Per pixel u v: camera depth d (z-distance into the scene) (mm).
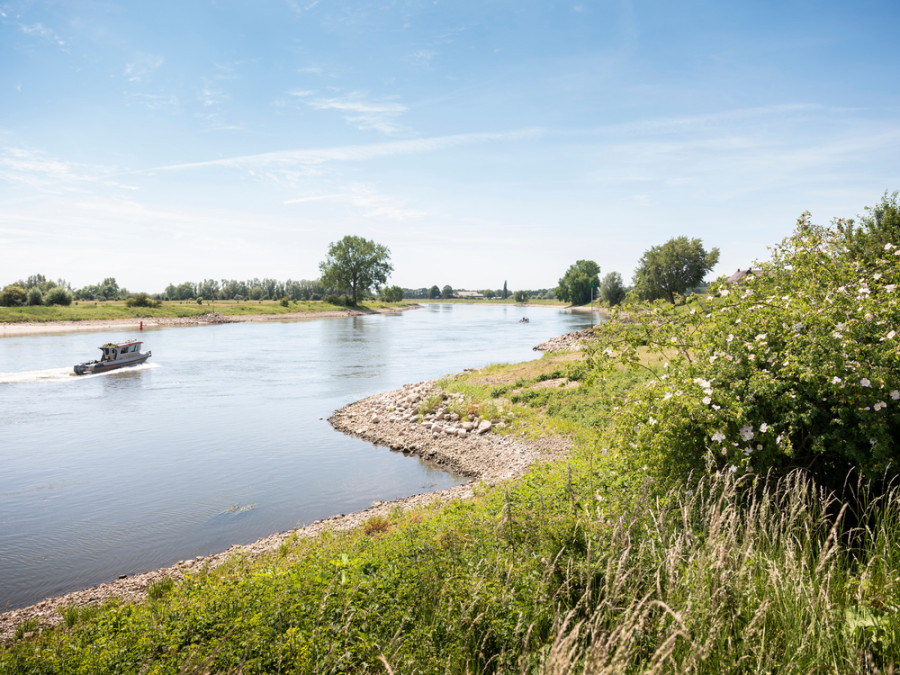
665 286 84938
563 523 5777
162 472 16578
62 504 13961
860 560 4570
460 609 4609
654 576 4379
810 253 7078
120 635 5480
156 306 102250
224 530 12281
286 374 36750
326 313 123125
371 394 29547
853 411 5301
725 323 6863
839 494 5480
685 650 3559
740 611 3709
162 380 34438
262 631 4793
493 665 4117
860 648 3457
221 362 42969
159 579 9656
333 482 15570
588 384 8070
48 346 52719
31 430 22031
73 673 4824
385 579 5660
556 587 4664
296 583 5855
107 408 26266
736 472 5625
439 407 23375
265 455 18406
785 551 4375
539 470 10609
